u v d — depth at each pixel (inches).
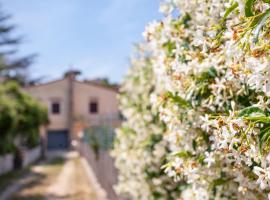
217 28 81.1
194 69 91.8
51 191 504.4
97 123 1401.3
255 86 66.7
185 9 104.7
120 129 255.9
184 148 102.0
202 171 92.7
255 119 63.5
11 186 544.4
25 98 845.2
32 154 952.3
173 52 100.5
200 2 95.0
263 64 61.3
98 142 581.9
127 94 267.1
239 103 86.7
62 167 802.8
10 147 688.4
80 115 1418.6
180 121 100.0
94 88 1438.2
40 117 980.6
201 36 85.4
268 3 63.6
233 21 76.0
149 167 197.0
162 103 103.8
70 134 1398.9
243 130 66.2
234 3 66.5
